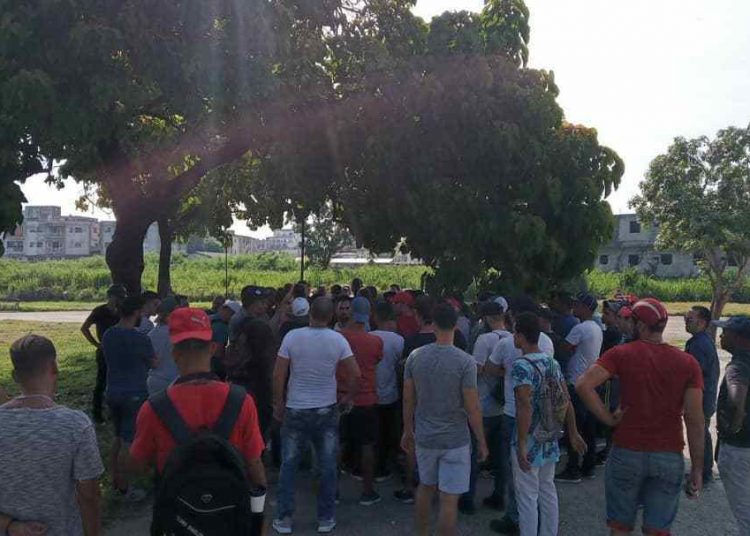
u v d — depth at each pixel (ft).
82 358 50.78
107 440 26.08
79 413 9.41
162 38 26.84
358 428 19.79
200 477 8.59
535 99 31.60
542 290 32.76
